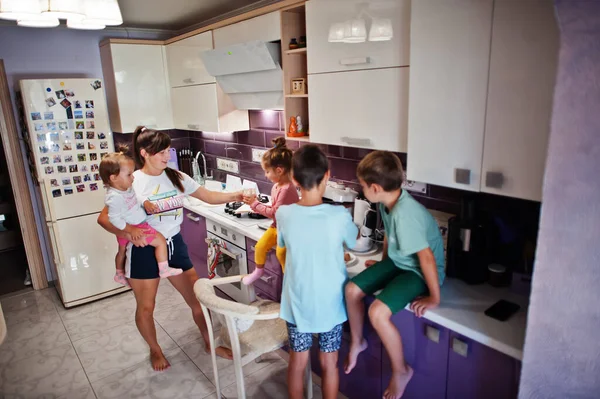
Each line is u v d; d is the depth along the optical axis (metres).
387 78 1.80
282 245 1.77
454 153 1.55
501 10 1.32
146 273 2.32
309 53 2.15
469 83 1.45
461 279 1.76
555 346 1.06
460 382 1.53
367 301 1.77
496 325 1.44
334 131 2.13
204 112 3.17
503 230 1.72
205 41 2.94
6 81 3.24
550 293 1.04
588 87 0.90
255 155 3.33
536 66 1.26
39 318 3.16
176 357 2.62
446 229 1.84
